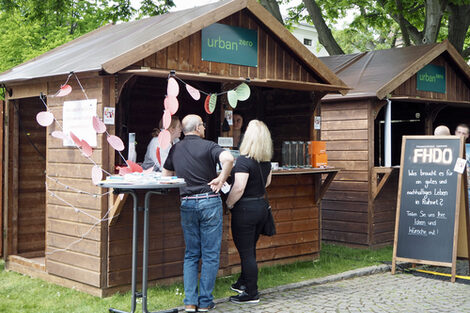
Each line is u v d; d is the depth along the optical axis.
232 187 5.34
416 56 8.80
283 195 7.19
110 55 5.47
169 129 6.23
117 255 5.62
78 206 5.75
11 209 7.06
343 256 7.79
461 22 11.66
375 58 9.41
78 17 18.06
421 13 13.46
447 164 6.73
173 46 5.84
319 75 7.16
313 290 5.98
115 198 5.43
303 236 7.42
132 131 7.94
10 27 16.39
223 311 5.15
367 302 5.49
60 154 5.98
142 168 5.72
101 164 5.43
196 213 5.02
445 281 6.46
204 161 5.05
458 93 9.80
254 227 5.42
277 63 6.86
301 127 7.76
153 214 5.91
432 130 9.70
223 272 6.54
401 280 6.50
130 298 5.46
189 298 5.02
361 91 8.29
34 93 6.47
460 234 6.82
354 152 8.57
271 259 7.07
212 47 6.19
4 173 7.11
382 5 12.89
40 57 8.00
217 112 6.64
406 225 6.88
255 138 5.36
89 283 5.62
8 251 7.03
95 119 5.29
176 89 5.14
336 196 8.84
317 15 12.34
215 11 6.03
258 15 6.47
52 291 5.79
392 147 10.15
